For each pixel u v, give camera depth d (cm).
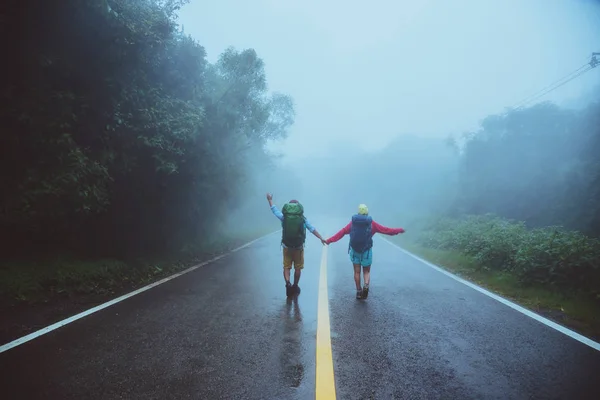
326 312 526
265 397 284
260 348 385
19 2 562
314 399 281
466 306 574
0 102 571
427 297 636
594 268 646
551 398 288
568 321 499
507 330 455
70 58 673
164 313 516
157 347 385
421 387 303
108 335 421
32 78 613
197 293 648
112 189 822
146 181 912
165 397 282
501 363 354
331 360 355
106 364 341
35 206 595
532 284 712
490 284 770
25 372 322
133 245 988
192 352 372
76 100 670
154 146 823
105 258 812
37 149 600
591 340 421
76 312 518
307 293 653
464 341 414
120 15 699
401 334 435
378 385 305
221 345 393
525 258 758
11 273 598
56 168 605
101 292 653
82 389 293
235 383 306
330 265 1013
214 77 1516
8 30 579
